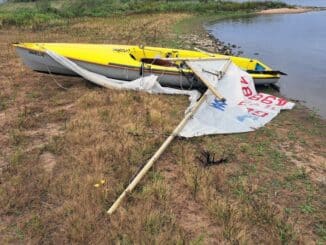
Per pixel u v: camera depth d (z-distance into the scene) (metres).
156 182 5.07
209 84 8.09
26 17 24.83
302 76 12.12
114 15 30.47
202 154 6.07
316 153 6.57
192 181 5.12
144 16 29.80
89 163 5.57
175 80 9.20
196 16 30.91
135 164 5.61
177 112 7.91
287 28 23.75
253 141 6.82
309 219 4.71
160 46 15.84
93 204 4.58
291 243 4.20
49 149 5.97
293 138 7.12
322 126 7.90
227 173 5.63
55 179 5.12
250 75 9.27
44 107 7.89
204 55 10.52
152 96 8.65
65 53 8.88
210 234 4.27
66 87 9.20
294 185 5.45
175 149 6.12
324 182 5.58
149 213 4.46
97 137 6.34
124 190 4.87
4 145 6.13
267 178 5.59
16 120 7.03
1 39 16.92
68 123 6.96
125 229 4.23
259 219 4.49
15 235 4.14
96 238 4.07
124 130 6.67
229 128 7.11
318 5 41.50
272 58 14.70
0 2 54.75
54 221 4.36
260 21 27.98
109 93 8.58
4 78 9.84
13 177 5.10
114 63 8.99
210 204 4.68
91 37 17.95
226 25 25.59
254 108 8.25
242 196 5.00
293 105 8.83
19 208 4.58
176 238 4.07
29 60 9.04
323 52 15.88
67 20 25.61
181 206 4.75
